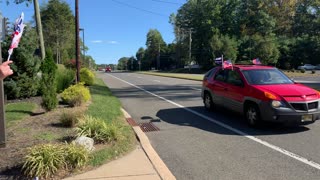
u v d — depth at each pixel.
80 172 6.22
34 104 14.29
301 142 8.52
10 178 5.87
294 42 79.38
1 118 7.46
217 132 9.80
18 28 5.51
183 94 21.03
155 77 50.66
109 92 22.00
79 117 9.55
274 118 9.52
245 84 10.77
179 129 10.33
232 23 90.62
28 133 8.75
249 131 9.84
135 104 16.58
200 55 88.44
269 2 94.44
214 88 12.80
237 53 77.19
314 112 9.54
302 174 6.27
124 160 6.95
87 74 25.61
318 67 75.50
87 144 7.22
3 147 7.46
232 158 7.30
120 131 8.96
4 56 16.11
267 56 72.19
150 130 10.27
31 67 16.73
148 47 143.25
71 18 63.09
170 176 6.09
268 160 7.12
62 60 61.88
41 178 5.89
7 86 15.85
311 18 94.00
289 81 10.92
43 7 60.72
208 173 6.42
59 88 19.31
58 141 7.89
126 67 189.25
